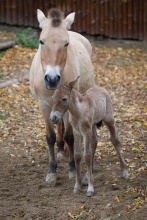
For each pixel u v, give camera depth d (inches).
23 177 415.2
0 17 917.2
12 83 650.8
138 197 367.2
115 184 389.7
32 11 911.0
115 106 588.4
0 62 732.0
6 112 561.0
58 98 344.5
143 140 488.7
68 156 448.8
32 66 417.1
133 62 796.6
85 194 378.3
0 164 441.7
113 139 398.0
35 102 594.9
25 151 470.9
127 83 681.6
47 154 464.4
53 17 379.2
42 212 352.5
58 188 392.8
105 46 887.7
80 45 443.2
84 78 431.5
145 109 576.1
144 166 426.9
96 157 448.5
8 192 387.5
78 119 361.7
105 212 347.3
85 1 896.3
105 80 691.4
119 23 893.2
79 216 344.2
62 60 368.8
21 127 526.0
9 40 829.8
